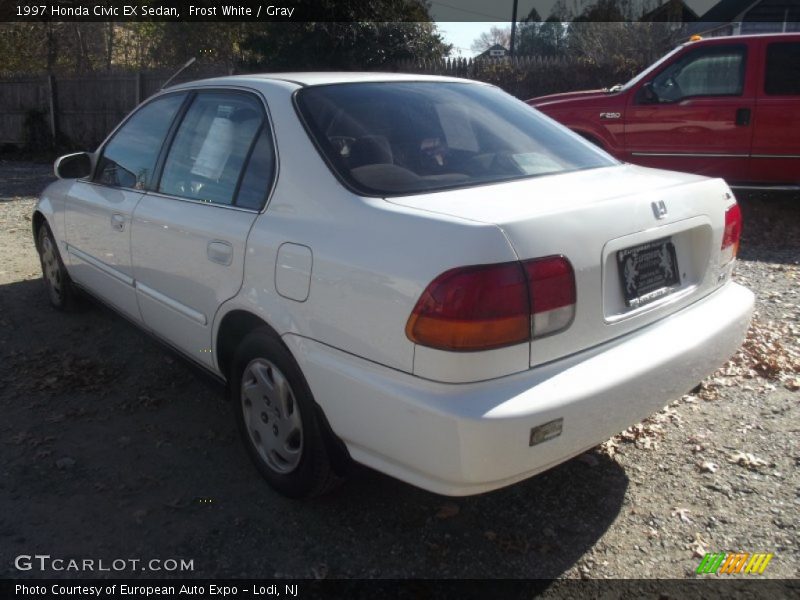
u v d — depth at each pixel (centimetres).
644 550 277
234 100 340
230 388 331
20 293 577
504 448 221
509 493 312
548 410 225
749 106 749
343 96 316
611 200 259
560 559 272
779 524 290
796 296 571
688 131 777
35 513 296
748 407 387
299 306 267
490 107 353
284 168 292
